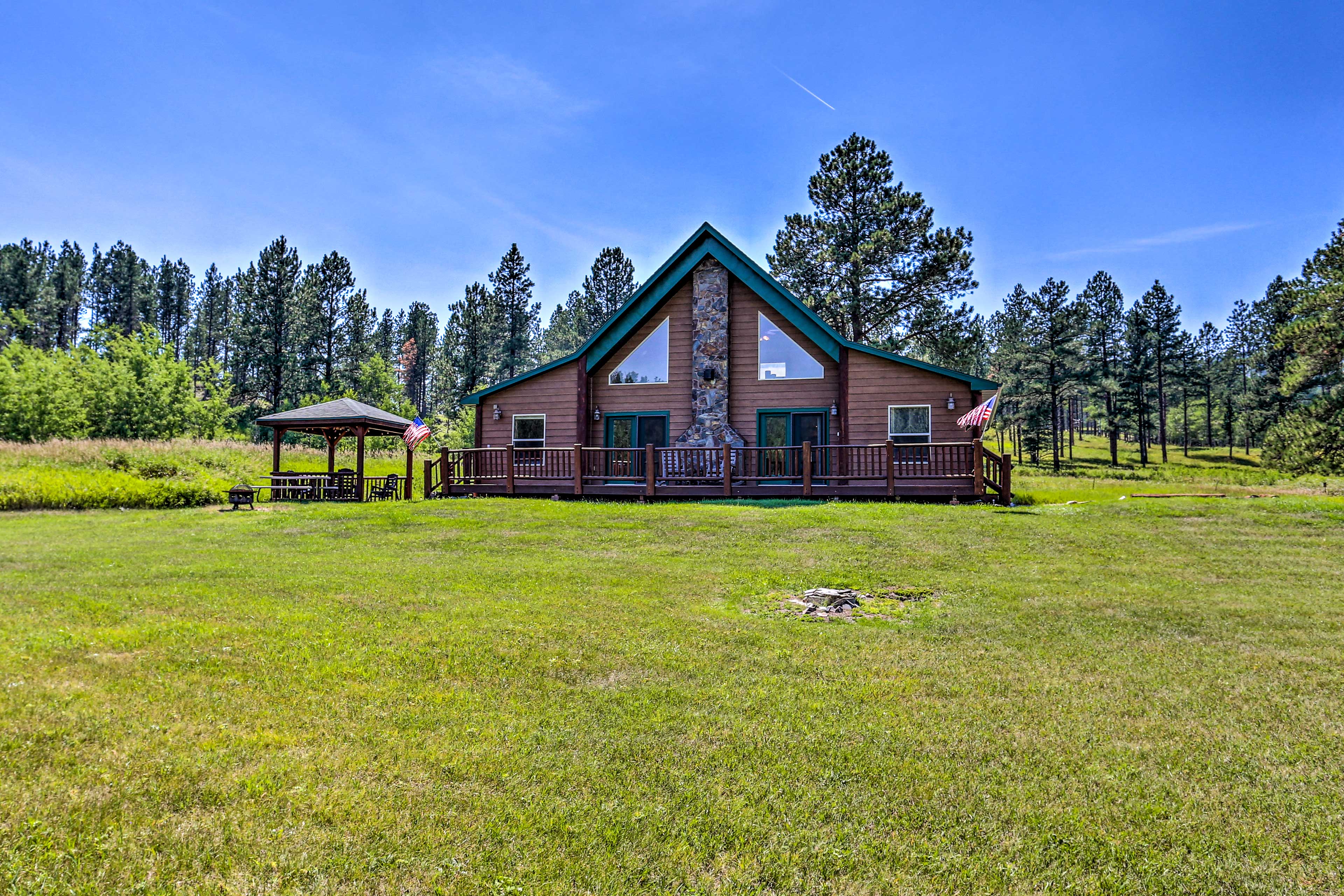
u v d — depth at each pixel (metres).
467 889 3.12
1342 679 5.73
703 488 18.25
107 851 3.30
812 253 36.09
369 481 23.44
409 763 4.17
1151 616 7.64
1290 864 3.36
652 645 6.47
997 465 17.08
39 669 5.49
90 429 38.09
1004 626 7.25
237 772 4.02
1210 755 4.43
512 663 5.91
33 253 82.38
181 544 12.12
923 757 4.37
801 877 3.25
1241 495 20.12
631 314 20.83
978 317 36.28
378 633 6.68
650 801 3.84
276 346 56.50
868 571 9.82
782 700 5.23
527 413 21.77
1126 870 3.32
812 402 19.91
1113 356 66.00
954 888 3.19
